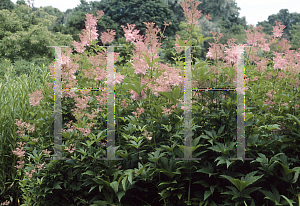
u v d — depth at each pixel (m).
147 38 2.78
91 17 3.31
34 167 2.40
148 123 2.58
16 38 14.41
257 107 2.78
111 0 30.92
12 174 2.97
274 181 2.28
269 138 2.47
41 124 2.56
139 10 28.39
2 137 3.05
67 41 17.12
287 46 3.36
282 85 3.11
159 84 2.56
